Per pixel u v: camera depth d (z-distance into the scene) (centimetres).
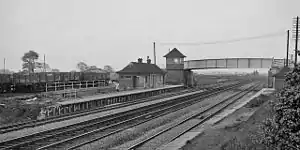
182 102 3297
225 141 1295
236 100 3719
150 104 3047
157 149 1339
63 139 1523
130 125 1930
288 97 767
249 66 6425
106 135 1600
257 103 2972
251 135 1249
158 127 1942
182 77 6381
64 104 2553
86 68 8681
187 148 1310
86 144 1420
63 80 4103
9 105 2427
